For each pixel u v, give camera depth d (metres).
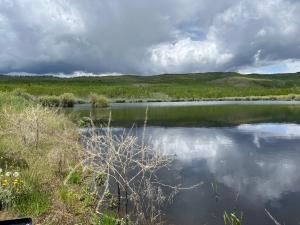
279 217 8.22
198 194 9.76
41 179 9.12
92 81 186.50
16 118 13.08
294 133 21.08
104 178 10.49
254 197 9.53
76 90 79.69
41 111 14.80
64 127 16.12
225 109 44.34
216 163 13.40
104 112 38.72
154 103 68.44
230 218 8.13
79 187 9.56
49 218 7.30
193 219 8.07
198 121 29.03
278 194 9.80
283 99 81.25
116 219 7.62
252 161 13.68
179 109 45.44
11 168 9.20
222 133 21.50
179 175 11.64
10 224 6.04
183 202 9.12
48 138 13.44
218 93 97.44
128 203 8.95
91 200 8.73
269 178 11.36
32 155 10.77
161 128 24.17
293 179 11.22
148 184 10.09
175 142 18.09
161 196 9.54
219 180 11.12
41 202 7.86
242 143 17.73
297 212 8.48
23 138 12.12
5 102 20.11
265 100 77.62
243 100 81.50
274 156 14.57
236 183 10.77
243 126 25.16
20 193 7.84
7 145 10.68
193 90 107.19
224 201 9.25
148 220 7.98
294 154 14.89
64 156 11.39
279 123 26.77
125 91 89.62
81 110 41.44
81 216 7.77
